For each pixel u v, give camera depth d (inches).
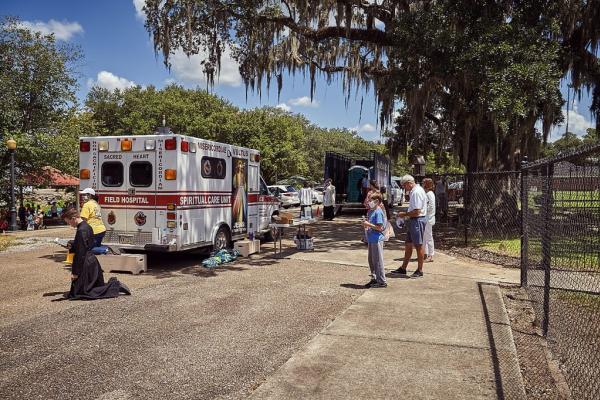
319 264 425.7
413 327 235.8
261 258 460.8
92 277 300.8
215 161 442.0
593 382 167.6
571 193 196.7
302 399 159.5
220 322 248.4
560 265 213.3
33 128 902.4
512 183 645.3
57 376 179.8
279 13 656.4
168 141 388.2
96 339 221.6
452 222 767.7
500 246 495.5
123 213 404.2
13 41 877.2
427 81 614.2
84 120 1189.7
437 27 520.7
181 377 178.9
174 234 389.7
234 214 476.4
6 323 247.6
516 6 559.8
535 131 724.7
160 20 612.7
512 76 485.7
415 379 174.9
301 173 2087.8
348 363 189.9
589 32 614.5
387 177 1023.0
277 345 213.2
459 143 721.0
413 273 370.3
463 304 279.7
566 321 226.7
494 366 186.9
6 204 865.5
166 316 259.9
